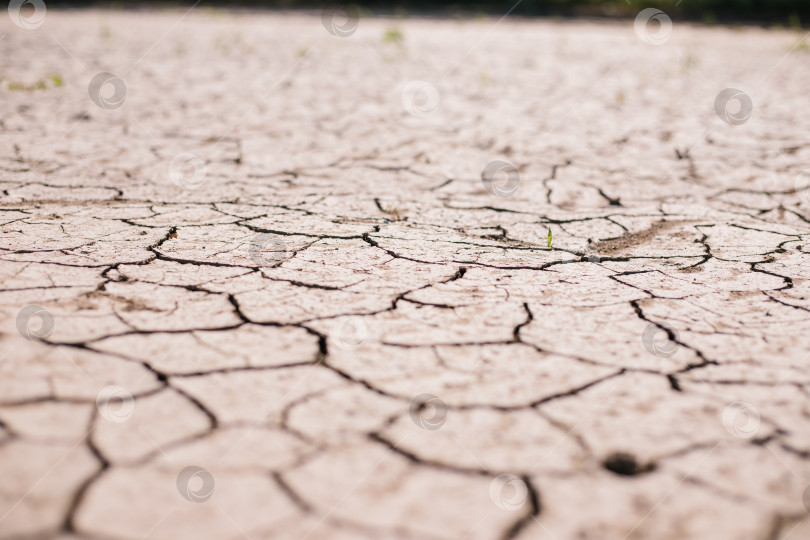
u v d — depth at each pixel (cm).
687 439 112
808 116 269
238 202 162
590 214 161
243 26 632
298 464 109
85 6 806
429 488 108
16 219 150
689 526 105
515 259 143
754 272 140
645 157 208
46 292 130
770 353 123
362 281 136
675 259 144
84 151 199
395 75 365
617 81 357
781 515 106
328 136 227
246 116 256
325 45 493
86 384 116
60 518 104
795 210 164
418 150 212
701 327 127
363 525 105
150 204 159
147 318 126
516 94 314
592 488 108
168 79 338
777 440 112
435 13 762
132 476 107
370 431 112
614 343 124
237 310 128
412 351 122
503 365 121
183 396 115
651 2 747
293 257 141
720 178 186
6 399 114
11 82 312
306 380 118
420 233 151
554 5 765
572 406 116
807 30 637
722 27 662
